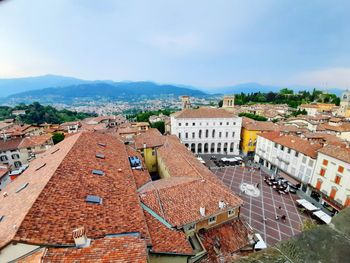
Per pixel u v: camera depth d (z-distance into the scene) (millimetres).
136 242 13320
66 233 13391
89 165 22984
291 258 3713
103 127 83938
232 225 23703
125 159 29953
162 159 37688
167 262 16391
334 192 37906
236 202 23594
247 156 71000
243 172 55969
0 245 11352
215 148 72312
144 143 44938
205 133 70375
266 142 58781
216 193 24141
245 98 183500
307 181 44406
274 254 3842
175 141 49719
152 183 27172
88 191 18344
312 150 44531
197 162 36531
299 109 133625
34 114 131500
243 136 73938
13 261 11672
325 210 39156
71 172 20047
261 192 45281
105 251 12312
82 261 11461
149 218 18984
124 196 19891
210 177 28891
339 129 73312
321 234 4273
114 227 15453
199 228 21750
